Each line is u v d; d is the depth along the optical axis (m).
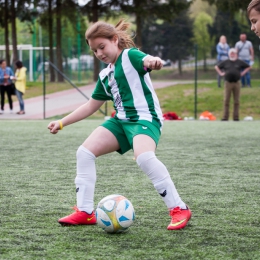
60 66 30.09
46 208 5.38
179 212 4.53
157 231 4.46
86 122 18.23
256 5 4.28
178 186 6.64
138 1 30.58
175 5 30.45
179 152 10.16
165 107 23.16
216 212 5.20
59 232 4.44
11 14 34.66
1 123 17.55
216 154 9.87
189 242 4.11
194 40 53.09
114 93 4.61
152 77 34.53
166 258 3.70
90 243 4.09
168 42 50.19
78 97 25.98
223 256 3.74
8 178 7.23
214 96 23.86
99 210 4.37
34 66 43.41
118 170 7.94
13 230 4.50
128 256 3.74
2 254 3.80
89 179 4.65
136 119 4.48
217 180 7.09
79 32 35.50
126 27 4.63
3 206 5.47
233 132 14.50
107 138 4.58
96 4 31.19
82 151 4.61
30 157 9.41
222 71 20.86
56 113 21.78
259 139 12.67
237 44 24.28
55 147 10.95
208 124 17.45
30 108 23.55
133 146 4.43
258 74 28.23
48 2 33.09
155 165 4.42
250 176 7.43
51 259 3.68
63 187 6.56
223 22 50.72
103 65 31.61
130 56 4.43
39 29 54.09
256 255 3.78
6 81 21.47
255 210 5.30
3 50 48.19
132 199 5.84
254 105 22.45
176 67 34.59
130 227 4.61
